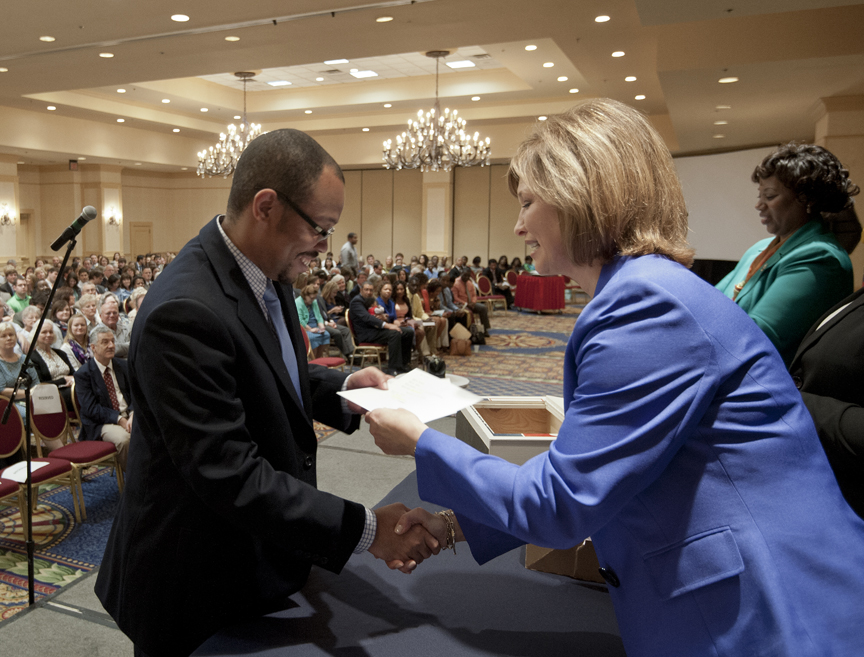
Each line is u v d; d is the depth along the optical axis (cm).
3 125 1464
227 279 117
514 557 155
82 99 1459
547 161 88
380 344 832
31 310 582
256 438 119
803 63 713
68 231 231
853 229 202
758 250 232
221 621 120
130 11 751
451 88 1423
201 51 915
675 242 89
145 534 120
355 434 506
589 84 1180
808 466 82
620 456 79
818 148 190
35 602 282
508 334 1165
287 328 139
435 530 122
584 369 84
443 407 118
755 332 84
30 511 275
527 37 857
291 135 116
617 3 729
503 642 117
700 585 79
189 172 2241
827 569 77
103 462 427
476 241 1988
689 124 1131
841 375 131
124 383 430
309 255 123
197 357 106
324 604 130
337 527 113
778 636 73
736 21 709
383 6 730
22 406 424
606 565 93
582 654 114
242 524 108
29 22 791
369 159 1820
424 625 122
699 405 78
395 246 2105
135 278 1188
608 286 85
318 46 888
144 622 119
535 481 86
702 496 80
